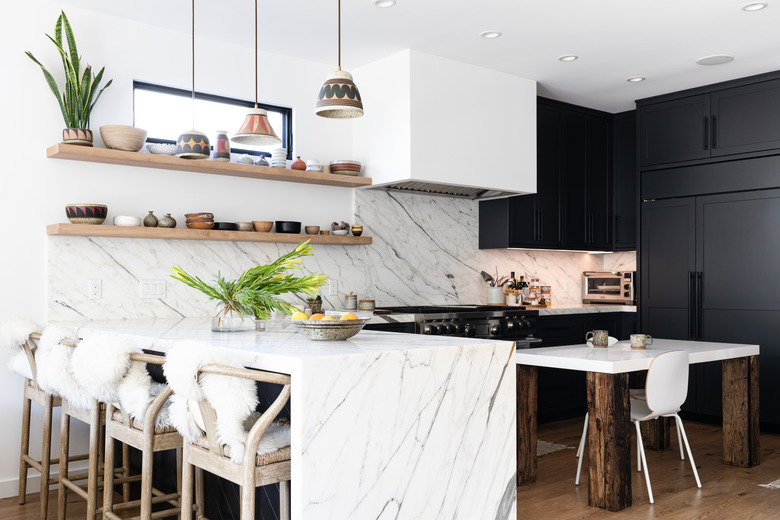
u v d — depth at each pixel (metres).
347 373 2.08
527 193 5.46
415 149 4.70
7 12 3.76
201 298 4.40
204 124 4.56
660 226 5.87
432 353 2.33
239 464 2.04
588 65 5.05
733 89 5.40
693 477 4.04
